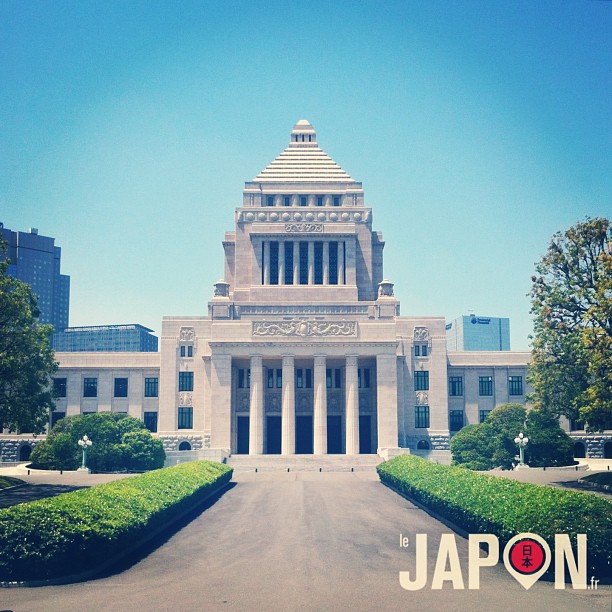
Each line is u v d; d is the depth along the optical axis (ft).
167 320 415.85
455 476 169.27
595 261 223.71
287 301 417.90
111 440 310.65
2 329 222.28
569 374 228.43
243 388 398.83
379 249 453.99
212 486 213.87
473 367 415.44
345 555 124.57
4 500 201.05
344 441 392.88
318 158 468.75
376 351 371.35
